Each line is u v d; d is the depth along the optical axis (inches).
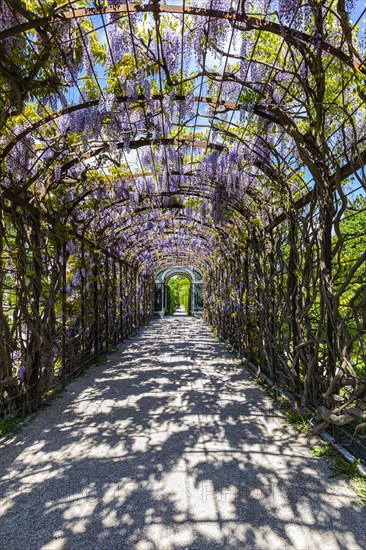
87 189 196.7
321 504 85.1
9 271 146.2
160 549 70.6
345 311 129.8
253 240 221.5
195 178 216.4
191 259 591.8
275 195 164.4
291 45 101.7
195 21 105.4
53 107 118.6
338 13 84.6
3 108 110.8
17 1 87.5
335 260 141.5
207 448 116.3
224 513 81.8
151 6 89.6
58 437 125.9
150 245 445.7
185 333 454.0
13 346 146.0
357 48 97.8
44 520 79.8
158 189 231.9
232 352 301.3
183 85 125.6
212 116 134.3
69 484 94.6
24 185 143.4
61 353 196.7
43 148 150.6
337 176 107.6
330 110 111.0
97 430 132.2
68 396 176.6
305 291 138.6
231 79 113.6
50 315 171.0
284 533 74.9
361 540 72.7
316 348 128.9
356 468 98.7
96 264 259.9
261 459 108.4
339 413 113.0
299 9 88.8
